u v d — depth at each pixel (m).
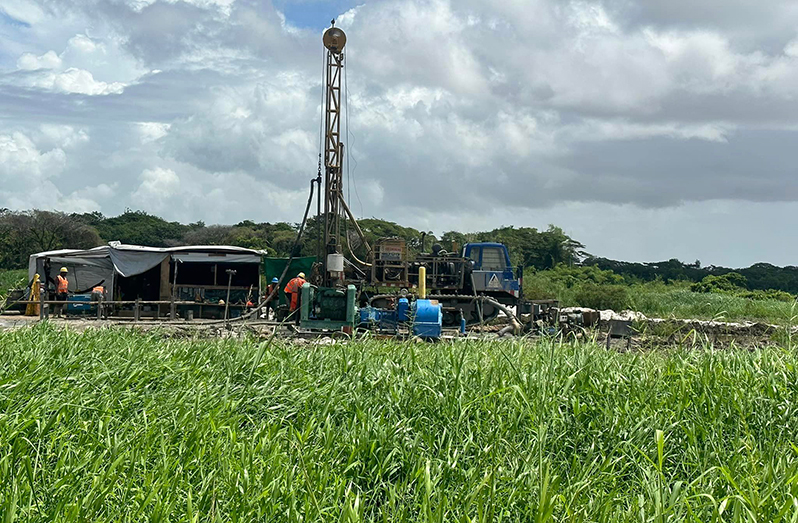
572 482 6.16
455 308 23.08
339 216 26.25
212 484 5.72
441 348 9.88
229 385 8.12
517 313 25.20
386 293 24.92
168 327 16.98
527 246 65.31
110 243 26.98
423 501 5.50
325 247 26.22
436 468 6.21
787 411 7.34
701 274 75.19
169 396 7.68
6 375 7.74
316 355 9.78
